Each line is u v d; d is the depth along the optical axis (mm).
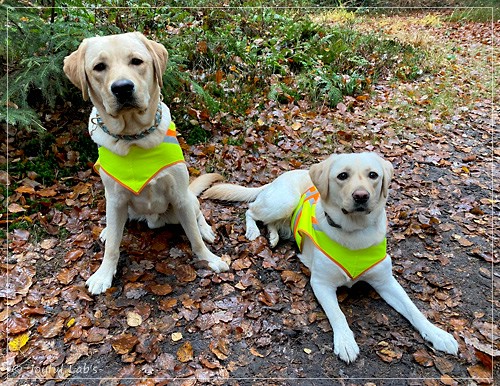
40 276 2938
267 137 4676
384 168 2650
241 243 3346
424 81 7148
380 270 2676
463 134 5340
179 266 3035
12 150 3916
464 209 3812
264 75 5750
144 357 2383
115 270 2936
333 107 5738
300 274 3037
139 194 2754
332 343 2502
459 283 2959
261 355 2420
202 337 2527
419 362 2369
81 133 4180
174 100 4770
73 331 2520
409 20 12594
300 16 8367
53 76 3678
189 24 6453
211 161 4328
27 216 3363
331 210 2645
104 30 4566
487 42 10398
